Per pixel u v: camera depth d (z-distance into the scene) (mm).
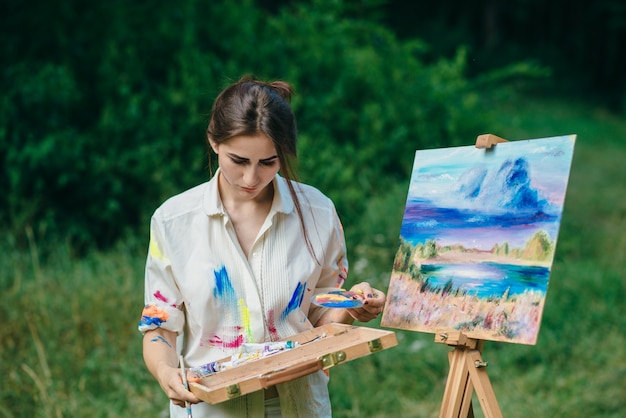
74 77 6758
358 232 6094
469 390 2186
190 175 6602
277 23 8242
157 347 2152
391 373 4645
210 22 7633
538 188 2168
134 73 6848
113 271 5234
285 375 1902
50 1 6875
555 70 18766
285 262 2193
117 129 6523
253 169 2041
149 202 6484
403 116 8023
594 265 6508
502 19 20047
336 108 7723
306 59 7980
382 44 9047
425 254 2363
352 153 7449
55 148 6203
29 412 3846
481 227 2264
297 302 2207
